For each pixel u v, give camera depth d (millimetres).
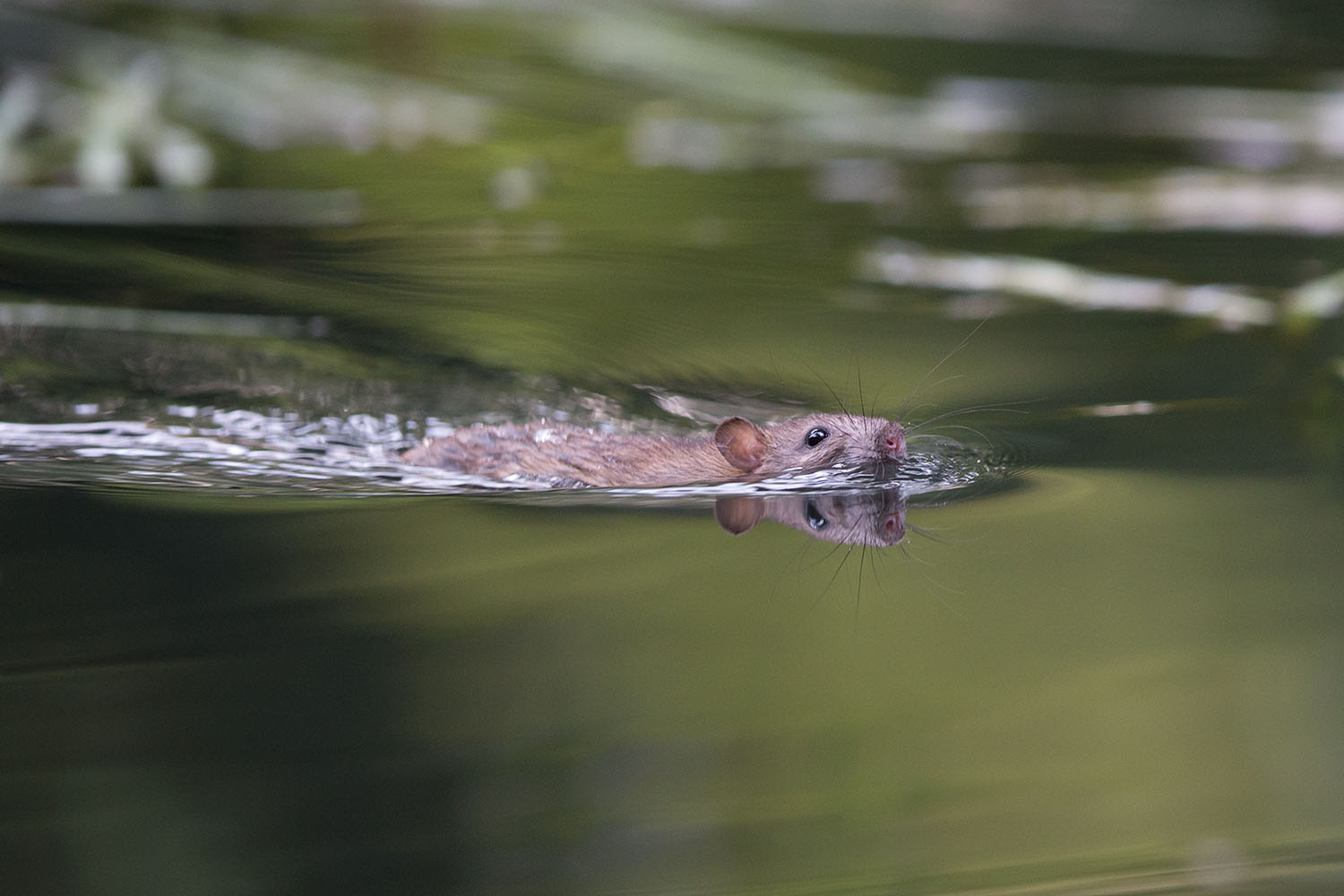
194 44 17141
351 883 6895
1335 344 13742
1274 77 19859
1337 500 11008
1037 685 8719
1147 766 7840
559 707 8438
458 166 18188
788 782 7762
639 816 7469
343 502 11484
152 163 16641
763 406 13891
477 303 15594
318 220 17359
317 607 9430
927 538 10938
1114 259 16188
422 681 8625
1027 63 20109
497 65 18484
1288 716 8234
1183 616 9414
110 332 14062
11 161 16188
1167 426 12656
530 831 7355
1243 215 16750
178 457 12406
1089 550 10477
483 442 12781
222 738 7855
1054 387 13695
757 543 10805
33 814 7262
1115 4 19266
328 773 7738
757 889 6938
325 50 18141
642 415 13977
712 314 15781
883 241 17109
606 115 18812
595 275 16594
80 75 16781
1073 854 7176
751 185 18641
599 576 10117
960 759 7977
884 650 9203
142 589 9562
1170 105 18109
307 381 13852
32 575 9719
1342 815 7395
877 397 13648
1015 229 17438
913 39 19953
